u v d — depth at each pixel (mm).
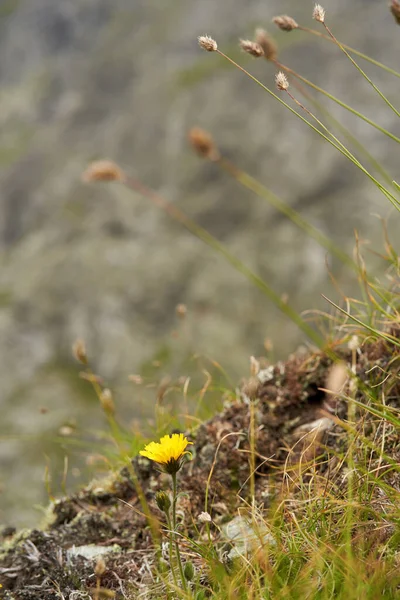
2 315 20156
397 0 2781
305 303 18016
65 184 24953
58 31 37938
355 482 2523
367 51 22109
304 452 2846
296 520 2389
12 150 30734
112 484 3314
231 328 18062
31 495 9867
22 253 23344
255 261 19656
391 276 3418
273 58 2840
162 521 2912
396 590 1988
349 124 20875
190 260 20406
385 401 2914
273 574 2137
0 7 41781
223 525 2752
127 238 22078
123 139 25391
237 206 21625
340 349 3354
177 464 2238
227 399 3729
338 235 19203
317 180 20625
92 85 29031
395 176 19703
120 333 18859
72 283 20625
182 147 23797
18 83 37062
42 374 17859
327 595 2035
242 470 3023
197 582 2322
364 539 2262
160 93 26062
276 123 22312
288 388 3305
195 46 27359
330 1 24391
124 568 2609
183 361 17188
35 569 2660
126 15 32656
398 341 2670
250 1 27031
